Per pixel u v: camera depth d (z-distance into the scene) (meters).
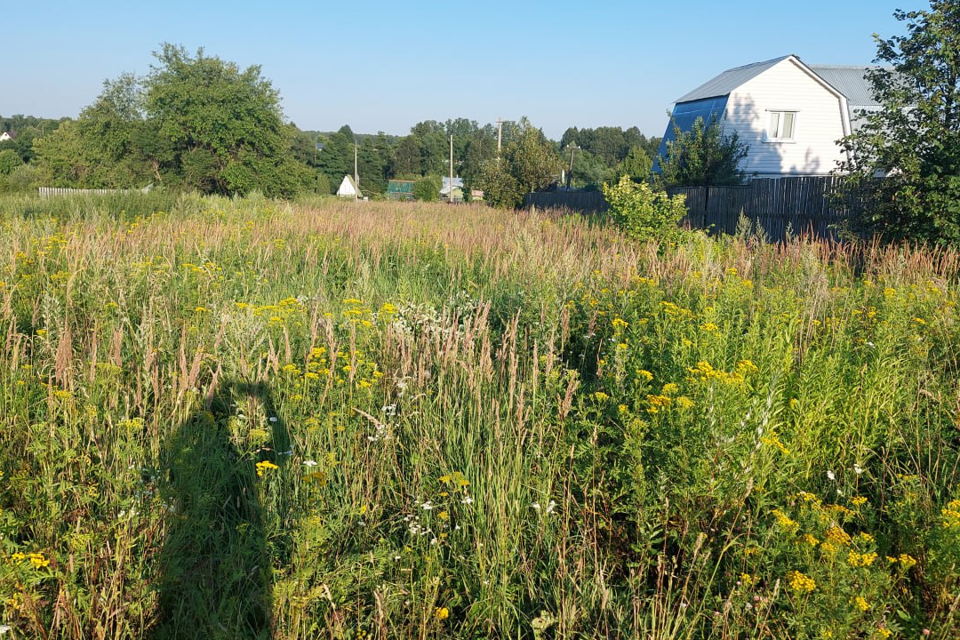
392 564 3.62
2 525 3.14
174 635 3.06
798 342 5.95
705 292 7.34
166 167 43.09
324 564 3.44
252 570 3.37
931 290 7.53
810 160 31.53
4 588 2.78
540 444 4.29
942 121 11.67
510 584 3.55
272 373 5.12
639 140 165.25
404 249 12.61
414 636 3.25
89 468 3.70
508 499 3.92
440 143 155.88
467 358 5.29
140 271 7.51
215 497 3.83
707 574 3.41
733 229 18.19
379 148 139.62
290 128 42.97
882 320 6.29
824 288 7.68
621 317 6.63
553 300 7.01
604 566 3.51
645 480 3.82
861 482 4.41
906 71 11.95
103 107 44.38
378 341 6.16
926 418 4.93
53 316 5.50
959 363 6.10
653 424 3.99
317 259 11.48
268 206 21.95
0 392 4.39
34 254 8.45
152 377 4.57
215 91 40.66
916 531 3.44
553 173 36.47
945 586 3.10
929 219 11.34
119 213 18.25
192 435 4.12
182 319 6.50
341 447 4.38
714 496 3.59
